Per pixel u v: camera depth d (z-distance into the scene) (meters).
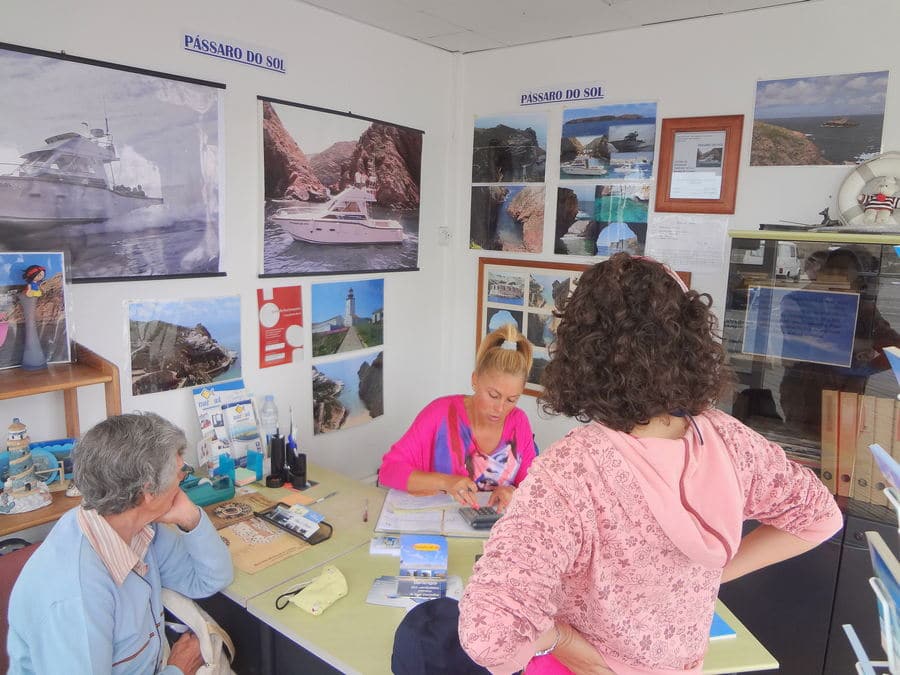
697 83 2.84
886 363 2.10
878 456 1.00
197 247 2.42
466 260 3.70
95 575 1.31
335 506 2.14
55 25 1.95
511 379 2.02
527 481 0.84
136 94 2.16
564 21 2.90
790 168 2.67
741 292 2.34
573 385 0.85
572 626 0.89
